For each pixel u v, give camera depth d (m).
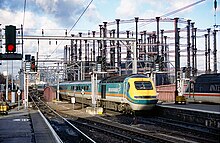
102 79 43.97
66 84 65.69
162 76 64.62
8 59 16.52
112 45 65.50
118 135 20.58
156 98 32.97
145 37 74.44
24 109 45.97
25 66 48.00
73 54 77.81
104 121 29.92
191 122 26.52
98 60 52.31
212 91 39.16
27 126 24.55
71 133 23.14
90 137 21.12
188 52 69.56
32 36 28.97
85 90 51.12
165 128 24.44
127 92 33.41
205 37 76.00
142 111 35.16
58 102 63.28
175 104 38.62
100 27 64.88
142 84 32.97
